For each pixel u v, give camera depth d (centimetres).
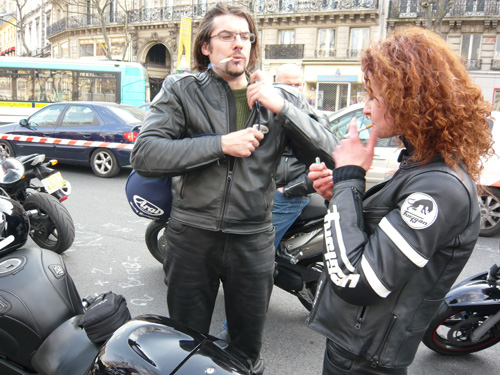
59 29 3862
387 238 121
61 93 1515
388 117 128
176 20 3125
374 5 2577
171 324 166
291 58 2786
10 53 5684
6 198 243
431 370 286
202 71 211
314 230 324
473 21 2419
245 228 196
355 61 2603
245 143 178
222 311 354
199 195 193
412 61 121
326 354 146
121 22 3362
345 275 125
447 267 128
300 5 2748
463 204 119
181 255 202
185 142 184
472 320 292
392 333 129
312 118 207
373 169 598
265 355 297
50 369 190
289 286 330
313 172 159
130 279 407
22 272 222
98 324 183
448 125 119
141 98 1559
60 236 429
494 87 2436
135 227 568
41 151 934
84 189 785
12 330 209
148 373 141
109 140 889
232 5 194
